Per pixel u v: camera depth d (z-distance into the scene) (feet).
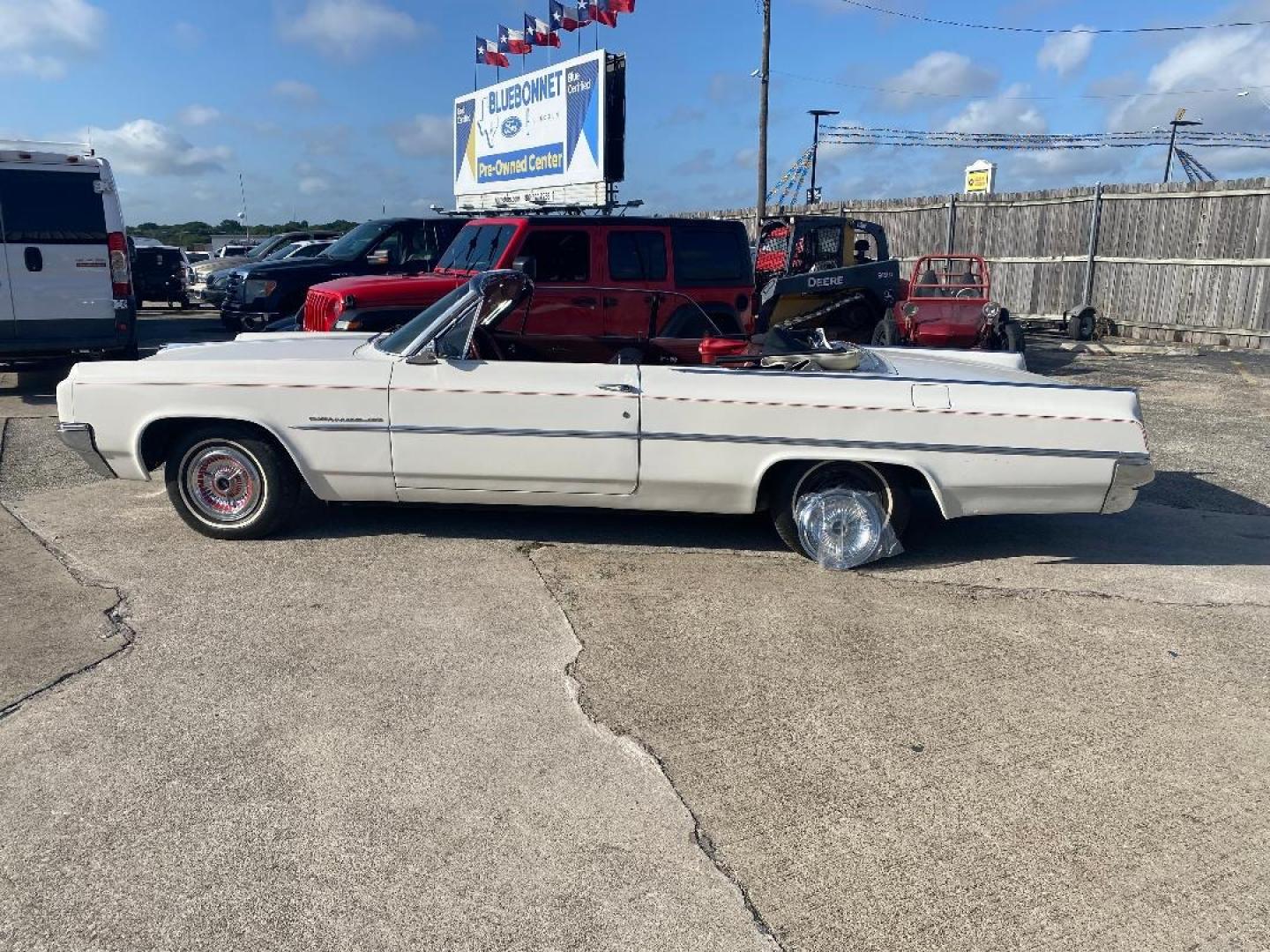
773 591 17.11
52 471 24.45
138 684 13.12
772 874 9.66
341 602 16.07
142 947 8.49
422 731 12.11
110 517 20.44
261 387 17.75
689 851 9.96
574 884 9.41
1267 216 49.37
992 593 17.31
